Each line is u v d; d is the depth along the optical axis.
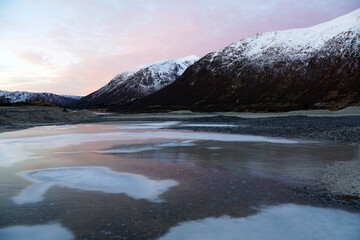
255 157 13.48
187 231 5.51
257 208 6.71
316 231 5.52
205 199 7.38
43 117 52.12
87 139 21.44
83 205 6.97
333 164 11.60
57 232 5.48
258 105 117.06
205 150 15.73
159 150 15.79
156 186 8.60
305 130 25.78
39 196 7.68
